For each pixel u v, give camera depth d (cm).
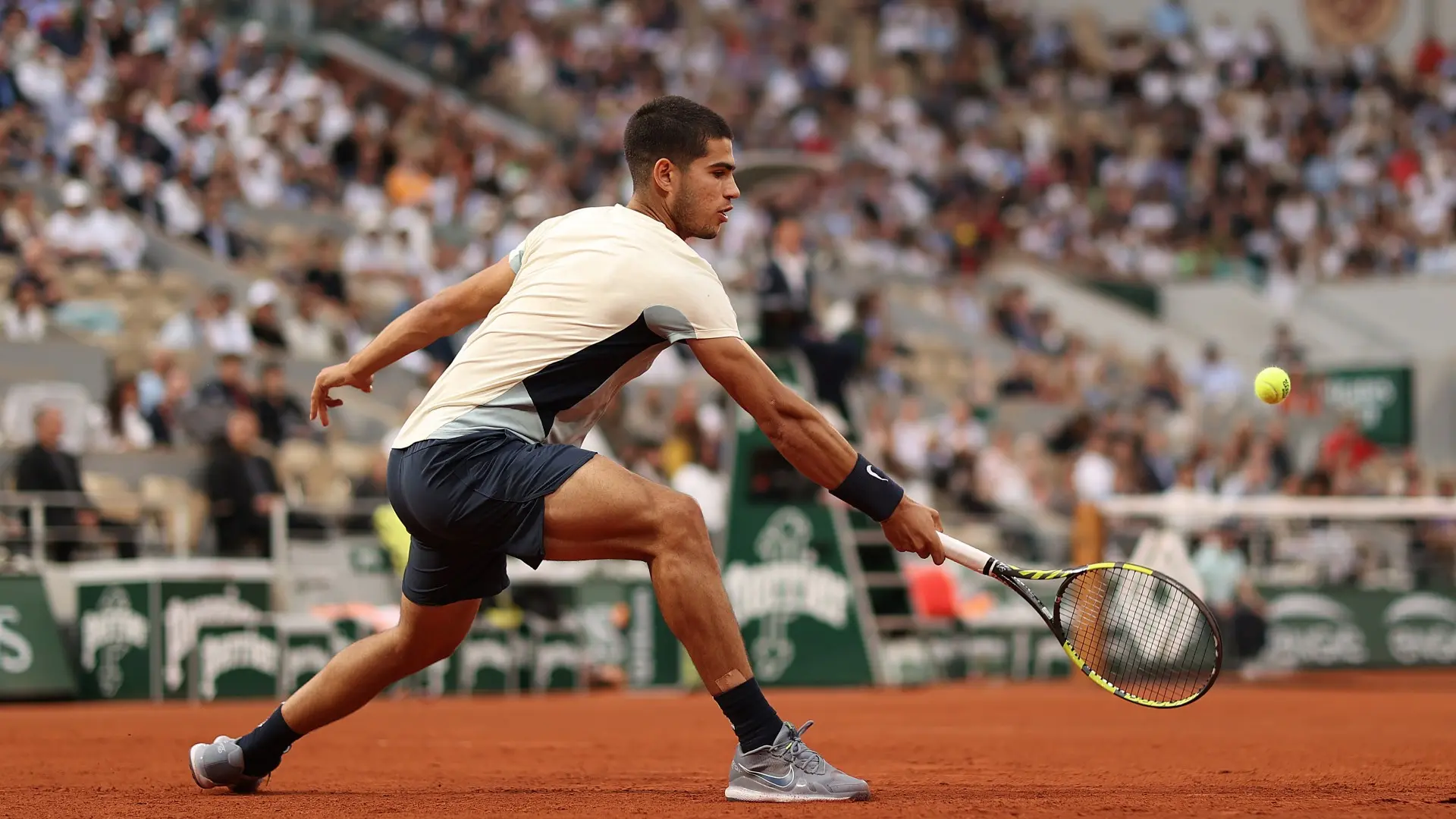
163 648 1372
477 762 768
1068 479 2309
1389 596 1948
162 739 924
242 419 1529
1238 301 3228
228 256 2184
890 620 1590
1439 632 1967
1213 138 3844
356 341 1992
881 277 2891
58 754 824
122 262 1977
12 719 1128
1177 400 2692
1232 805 533
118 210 1997
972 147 3575
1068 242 3431
